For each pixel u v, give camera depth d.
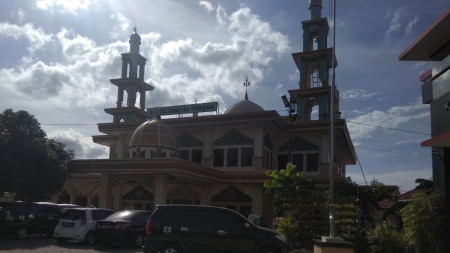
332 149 12.57
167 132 28.84
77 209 18.11
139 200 30.34
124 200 30.73
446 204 12.14
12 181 21.25
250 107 35.50
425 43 12.33
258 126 29.50
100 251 15.65
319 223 17.53
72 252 15.13
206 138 31.17
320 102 33.97
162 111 34.38
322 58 34.69
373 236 15.81
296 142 31.67
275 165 31.62
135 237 16.62
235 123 29.48
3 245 16.48
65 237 17.45
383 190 21.19
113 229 16.25
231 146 30.42
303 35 36.19
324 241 11.92
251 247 12.20
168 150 28.33
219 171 28.58
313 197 18.28
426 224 12.05
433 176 12.94
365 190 21.39
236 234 12.30
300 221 17.72
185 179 26.83
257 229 12.43
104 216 18.53
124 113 38.81
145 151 27.70
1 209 18.75
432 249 12.34
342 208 17.58
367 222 20.67
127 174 24.38
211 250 12.28
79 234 17.23
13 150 21.78
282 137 32.06
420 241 12.30
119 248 16.73
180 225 12.55
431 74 13.66
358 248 15.84
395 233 15.15
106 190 25.00
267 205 28.97
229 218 12.59
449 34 11.66
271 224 28.45
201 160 31.23
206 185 29.73
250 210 28.41
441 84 12.38
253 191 28.48
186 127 31.48
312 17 36.22
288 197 18.44
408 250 14.38
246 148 29.89
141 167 23.50
